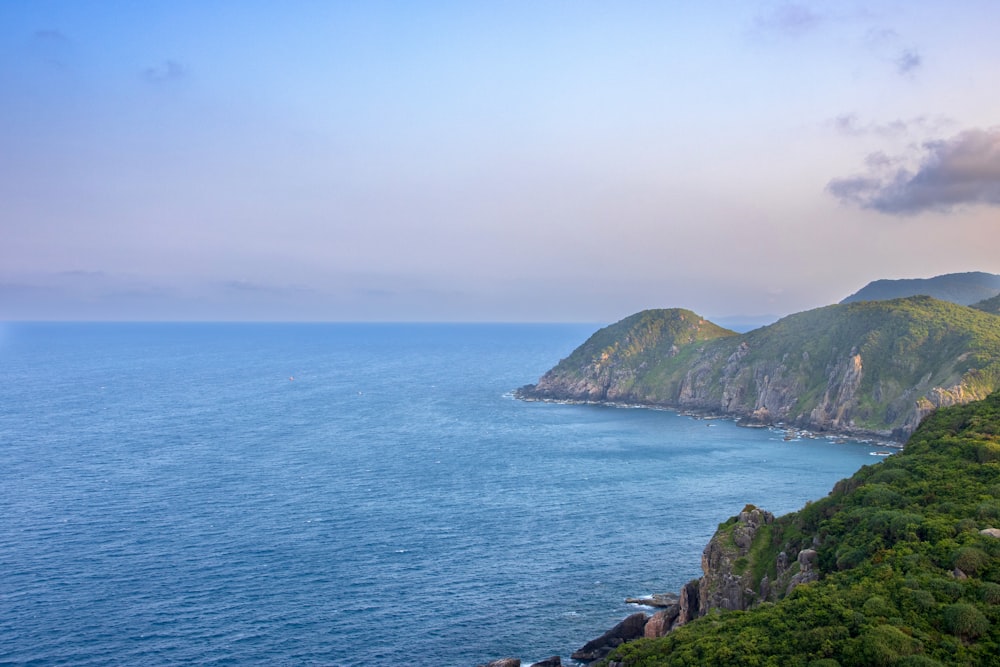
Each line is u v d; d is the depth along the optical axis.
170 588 115.94
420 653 98.19
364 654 97.44
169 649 97.00
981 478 88.81
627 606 113.38
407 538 142.00
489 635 103.56
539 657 98.06
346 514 156.75
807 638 63.34
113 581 118.12
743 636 68.38
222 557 129.75
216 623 104.56
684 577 124.31
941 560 70.00
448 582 121.00
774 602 82.62
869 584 69.62
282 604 111.25
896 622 61.25
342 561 129.12
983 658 56.19
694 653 69.50
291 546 136.12
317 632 102.81
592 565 129.25
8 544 134.12
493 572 125.62
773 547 101.12
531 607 112.38
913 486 91.06
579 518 156.12
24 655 94.44
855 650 59.03
